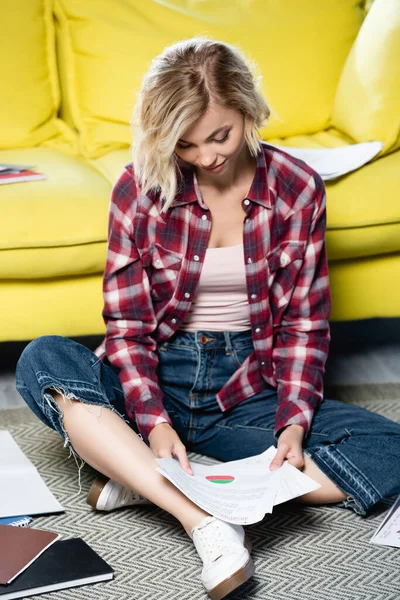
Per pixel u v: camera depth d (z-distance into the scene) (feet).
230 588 4.61
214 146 4.91
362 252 7.65
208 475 5.17
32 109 8.71
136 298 5.75
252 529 5.48
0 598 4.67
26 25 8.67
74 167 8.04
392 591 4.86
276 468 5.21
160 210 5.55
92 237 7.20
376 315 7.98
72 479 6.10
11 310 7.32
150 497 5.06
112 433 5.22
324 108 8.96
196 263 5.62
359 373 7.97
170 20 8.71
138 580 4.96
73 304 7.44
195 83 4.74
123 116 8.64
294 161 5.68
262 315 5.74
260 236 5.61
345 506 5.65
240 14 8.81
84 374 5.45
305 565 5.10
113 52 8.57
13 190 7.32
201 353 5.89
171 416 6.04
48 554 5.05
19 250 7.06
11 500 5.62
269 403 6.03
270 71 8.74
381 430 5.64
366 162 7.70
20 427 6.90
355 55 8.53
